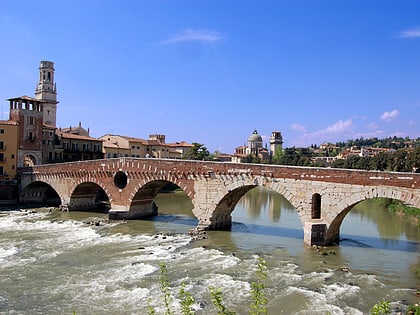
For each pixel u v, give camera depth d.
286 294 32.97
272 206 95.50
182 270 39.62
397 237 56.28
